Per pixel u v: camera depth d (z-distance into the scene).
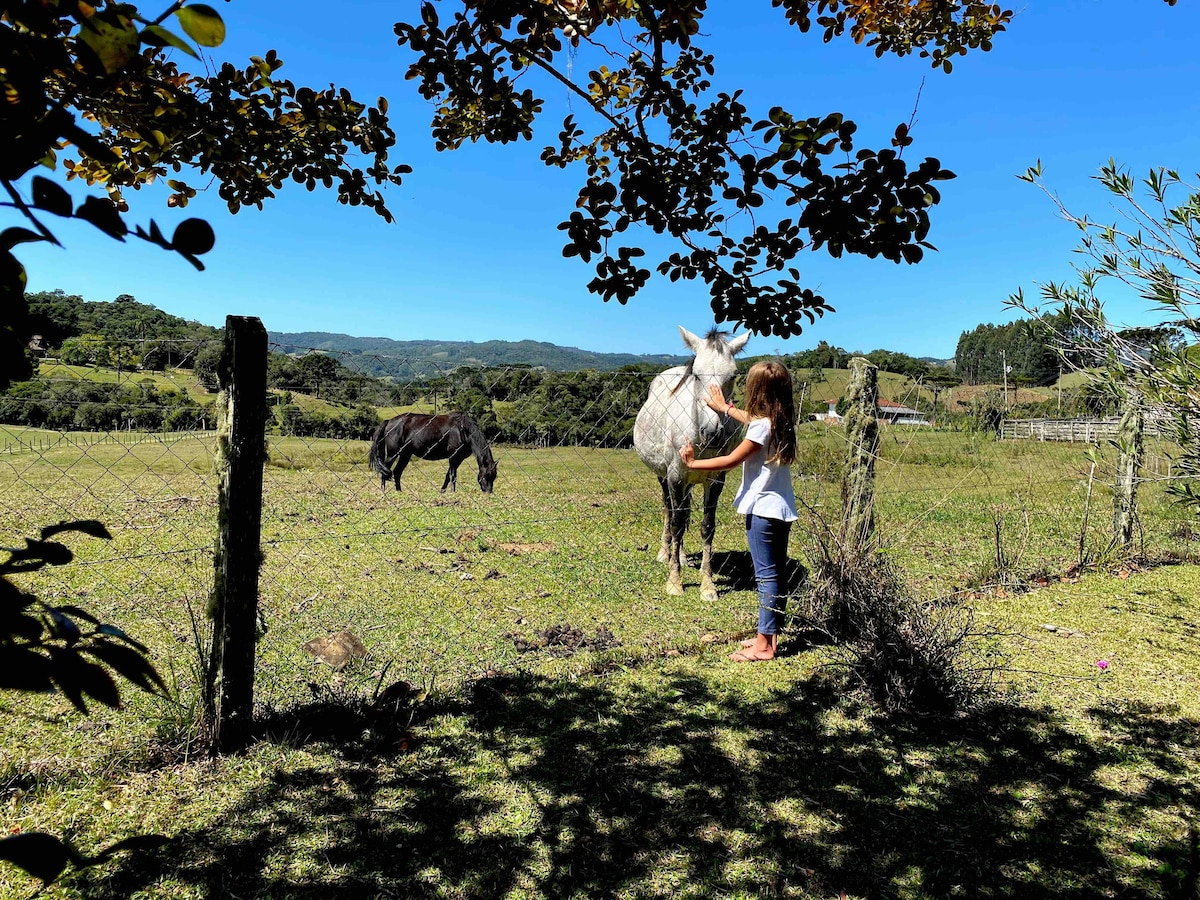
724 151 2.05
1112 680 3.78
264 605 4.62
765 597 3.93
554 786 2.66
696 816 2.51
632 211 2.11
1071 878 2.24
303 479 9.77
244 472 2.62
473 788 2.62
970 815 2.58
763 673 3.79
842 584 4.16
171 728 2.72
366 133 2.47
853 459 4.49
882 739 3.12
